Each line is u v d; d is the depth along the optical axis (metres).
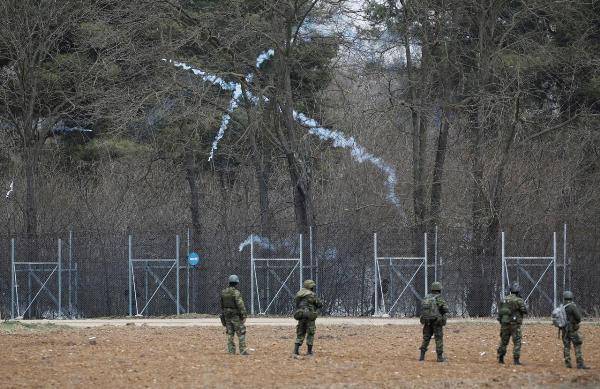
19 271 120.94
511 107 126.12
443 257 121.94
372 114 125.69
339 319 112.62
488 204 124.38
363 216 140.25
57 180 159.75
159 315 121.12
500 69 129.62
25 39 133.88
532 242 124.00
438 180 127.25
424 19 123.75
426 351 73.38
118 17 130.12
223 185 166.12
